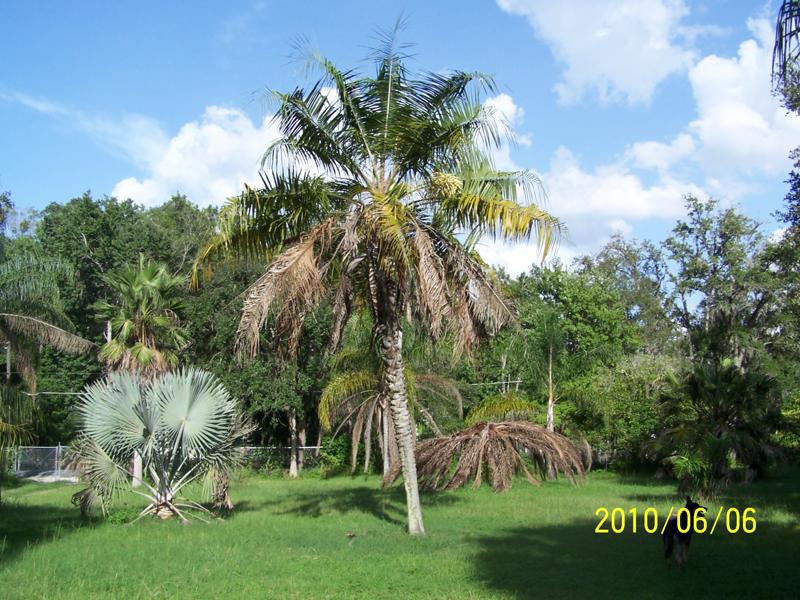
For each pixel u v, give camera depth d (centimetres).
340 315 1417
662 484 2548
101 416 1590
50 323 2014
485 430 2198
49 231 4275
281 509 1925
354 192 1407
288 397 3156
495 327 1375
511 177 1333
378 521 1641
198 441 1606
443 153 1390
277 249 1449
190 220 4631
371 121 1362
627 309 5109
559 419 3128
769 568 1087
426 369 2778
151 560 1183
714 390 2159
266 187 1358
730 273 4322
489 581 1005
